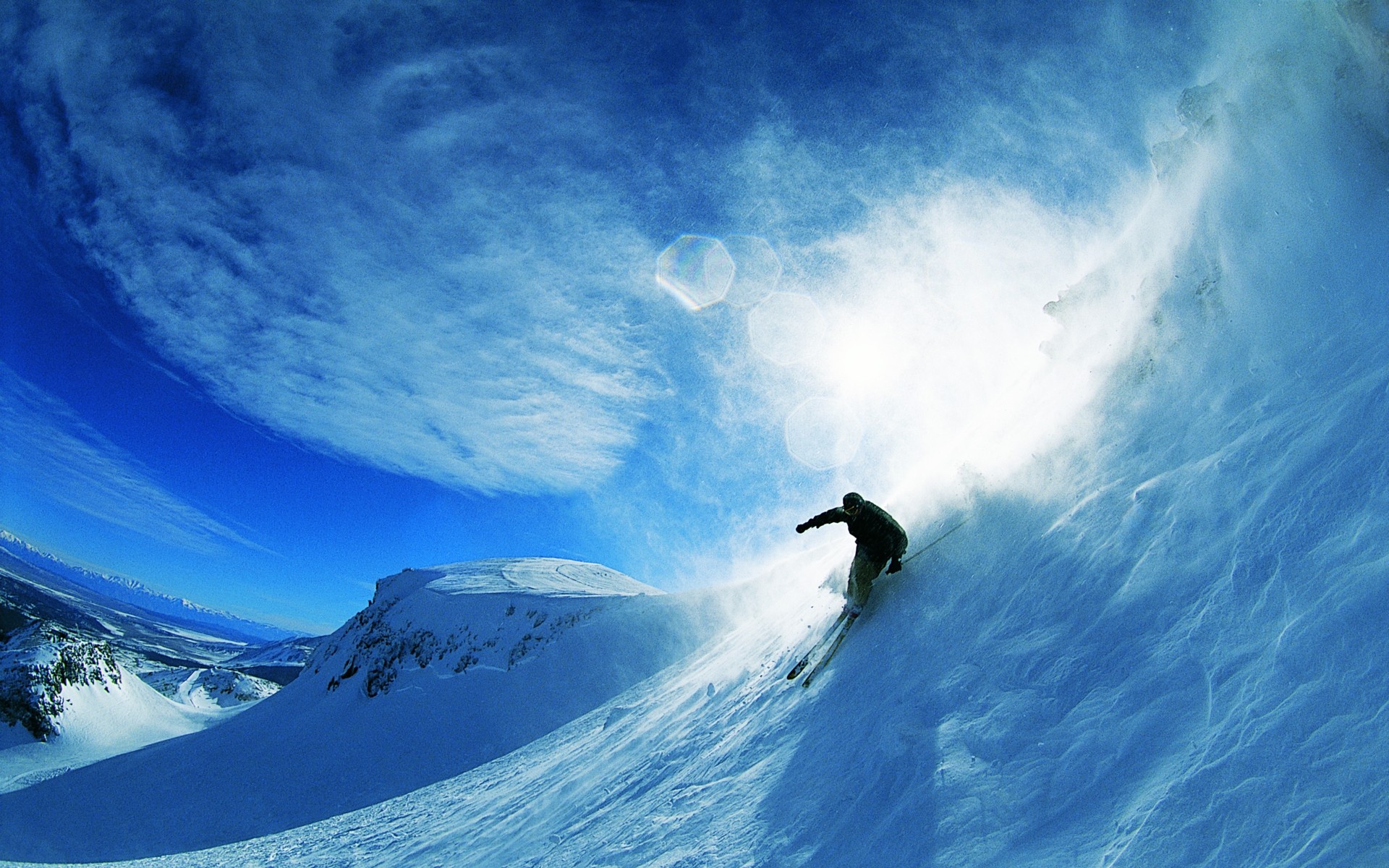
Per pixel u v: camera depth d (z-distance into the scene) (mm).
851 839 3809
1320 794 2299
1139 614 3684
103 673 90188
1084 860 2713
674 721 8727
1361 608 2684
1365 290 4117
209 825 42219
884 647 5543
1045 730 3518
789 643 7840
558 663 53219
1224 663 3053
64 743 76500
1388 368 3516
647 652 51062
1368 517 2986
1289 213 4891
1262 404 4195
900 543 6266
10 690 77625
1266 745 2566
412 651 61938
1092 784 3057
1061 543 4754
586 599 63312
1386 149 4492
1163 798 2697
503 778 13914
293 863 12852
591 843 6234
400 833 12578
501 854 8102
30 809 45219
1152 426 5027
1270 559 3254
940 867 3176
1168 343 5414
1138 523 4238
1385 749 2270
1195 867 2404
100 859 39344
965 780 3570
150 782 48625
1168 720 3043
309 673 69062
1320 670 2650
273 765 49156
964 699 4156
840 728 4973
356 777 45969
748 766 5586
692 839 4926
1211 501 3867
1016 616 4512
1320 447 3486
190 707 108062
